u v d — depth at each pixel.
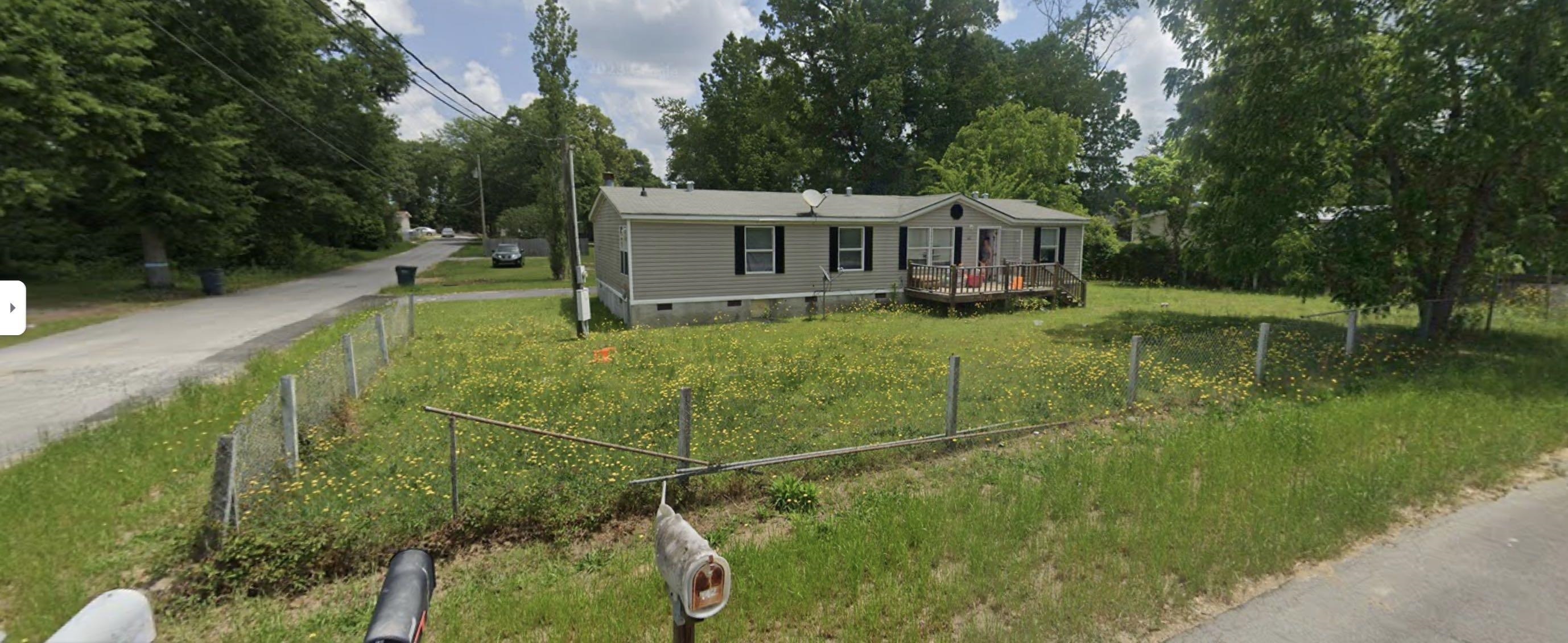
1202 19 13.12
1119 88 42.56
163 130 20.09
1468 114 10.18
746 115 42.50
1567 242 10.60
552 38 26.31
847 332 14.57
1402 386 8.41
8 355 11.54
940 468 6.01
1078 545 4.14
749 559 4.07
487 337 13.86
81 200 21.33
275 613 3.79
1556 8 9.13
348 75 33.56
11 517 4.65
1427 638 3.31
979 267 18.45
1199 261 14.69
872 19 37.62
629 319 16.38
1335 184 12.28
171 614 3.73
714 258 17.11
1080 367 10.02
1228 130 12.77
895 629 3.38
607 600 3.65
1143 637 3.31
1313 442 5.95
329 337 12.91
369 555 4.33
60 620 3.57
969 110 37.56
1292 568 3.98
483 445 6.39
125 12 18.78
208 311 17.94
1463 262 11.50
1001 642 3.26
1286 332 10.80
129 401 7.95
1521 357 10.26
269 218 31.39
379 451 6.31
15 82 15.14
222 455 4.26
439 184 91.25
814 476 5.81
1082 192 43.50
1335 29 11.05
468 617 3.61
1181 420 7.30
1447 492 5.04
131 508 5.01
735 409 7.95
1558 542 4.30
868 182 39.84
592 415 7.68
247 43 24.78
